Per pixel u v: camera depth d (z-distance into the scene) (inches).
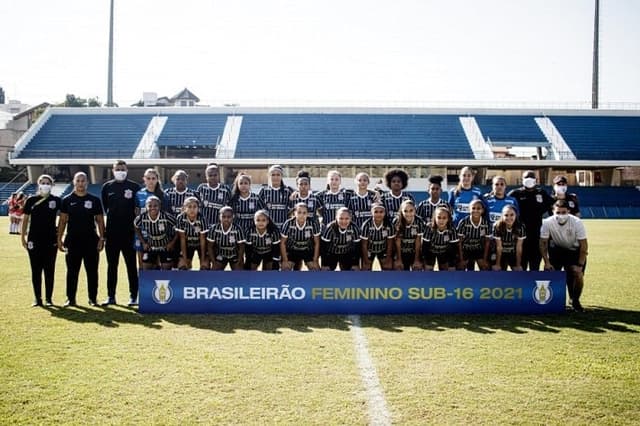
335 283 290.2
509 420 156.7
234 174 1683.1
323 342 233.5
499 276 291.0
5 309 300.4
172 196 357.7
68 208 308.0
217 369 197.8
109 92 1787.6
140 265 338.3
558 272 292.8
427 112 1772.9
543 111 1772.9
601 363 206.7
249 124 1704.0
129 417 157.4
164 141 1610.5
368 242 323.0
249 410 162.1
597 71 1797.5
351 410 162.4
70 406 165.0
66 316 283.3
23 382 184.7
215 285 291.0
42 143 1589.6
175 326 261.9
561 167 1641.2
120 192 312.3
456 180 1684.3
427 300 291.1
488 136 1662.2
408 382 185.5
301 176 358.3
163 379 187.5
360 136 1658.5
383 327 260.8
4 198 1540.4
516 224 314.0
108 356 212.7
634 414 161.5
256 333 248.7
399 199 350.0
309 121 1724.9
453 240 323.0
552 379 189.5
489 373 194.7
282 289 290.2
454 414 160.2
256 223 312.7
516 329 257.6
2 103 2878.9
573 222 306.8
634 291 361.4
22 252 569.9
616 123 1723.7
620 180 1702.8
